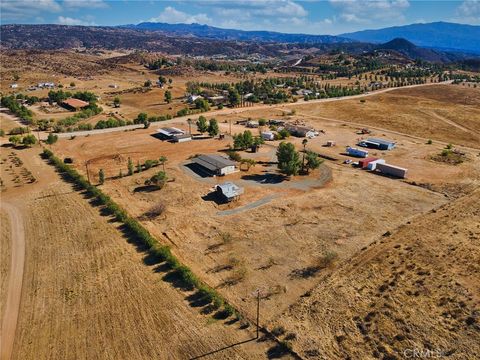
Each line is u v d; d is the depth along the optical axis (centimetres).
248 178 7431
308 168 7875
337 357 3222
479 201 6212
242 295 4047
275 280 4281
